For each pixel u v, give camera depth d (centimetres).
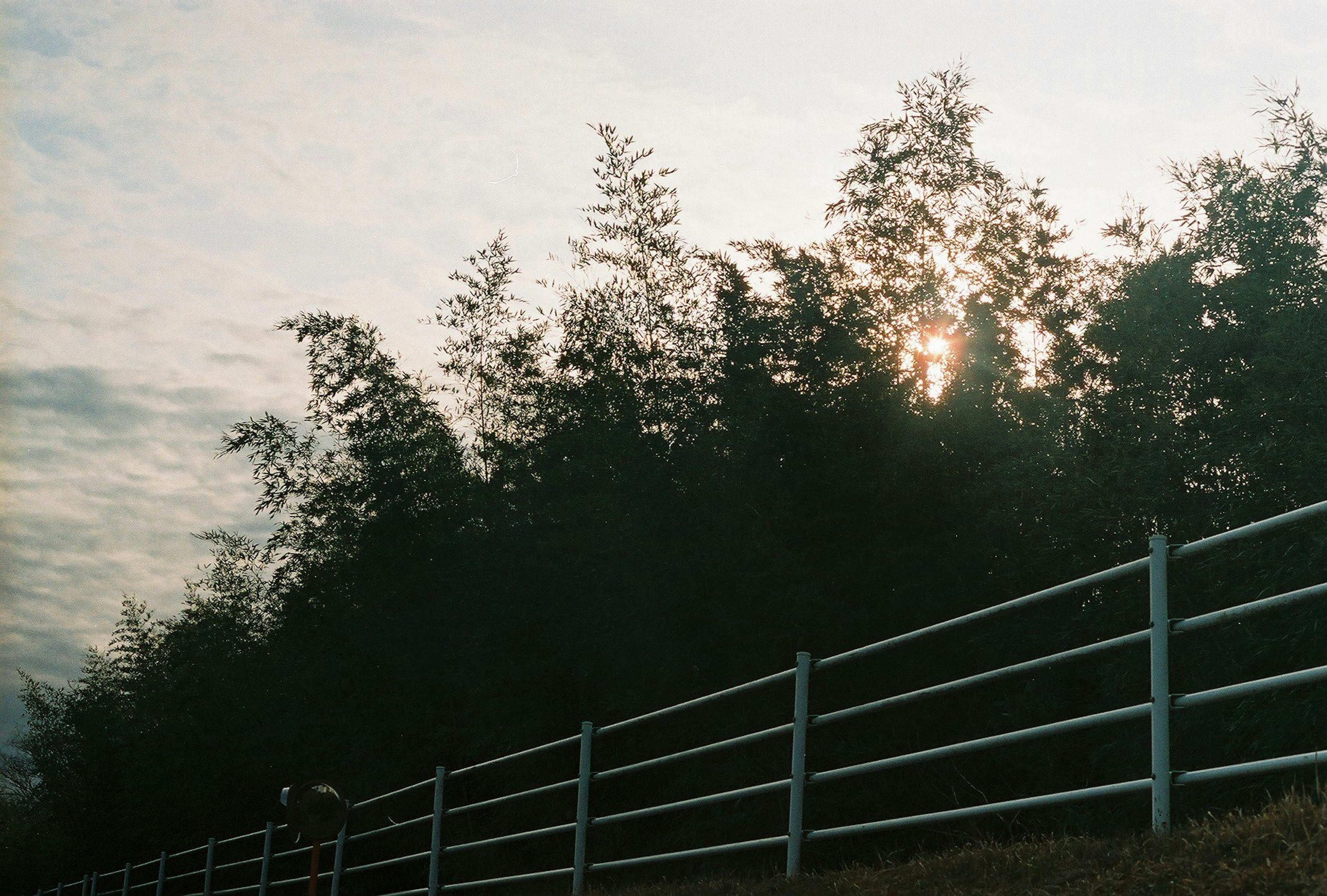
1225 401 1191
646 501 1592
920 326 1575
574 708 1702
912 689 1411
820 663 767
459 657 1792
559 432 1733
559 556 1658
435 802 1223
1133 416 1265
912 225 1653
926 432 1491
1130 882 487
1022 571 1381
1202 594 1133
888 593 1453
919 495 1483
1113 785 560
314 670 2188
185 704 2956
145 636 3519
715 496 1573
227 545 2998
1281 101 1270
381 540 1873
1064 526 1318
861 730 1399
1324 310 1116
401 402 1948
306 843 2331
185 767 2953
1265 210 1254
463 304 1950
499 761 1155
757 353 1589
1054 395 1428
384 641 1858
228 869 2777
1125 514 1232
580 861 960
